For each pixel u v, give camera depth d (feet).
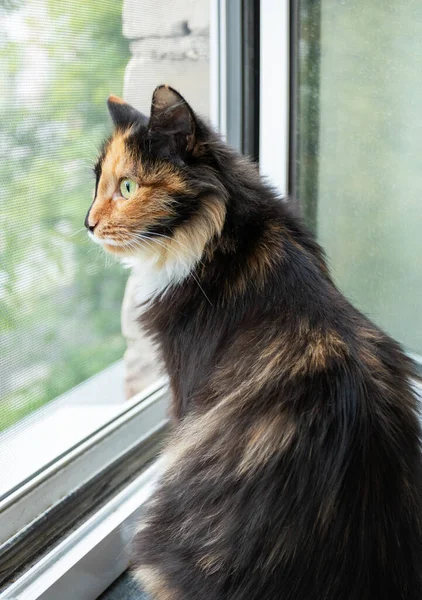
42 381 4.88
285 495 3.11
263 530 3.14
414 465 3.36
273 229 3.87
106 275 5.48
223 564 3.25
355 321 3.75
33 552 4.12
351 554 3.07
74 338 5.27
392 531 3.17
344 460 3.12
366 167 5.66
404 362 3.84
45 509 4.29
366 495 3.11
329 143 5.72
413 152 5.39
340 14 5.23
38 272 4.68
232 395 3.45
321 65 5.46
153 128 3.80
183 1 5.21
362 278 6.09
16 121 4.16
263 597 3.13
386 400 3.38
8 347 4.45
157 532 3.77
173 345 3.90
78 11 4.42
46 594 3.85
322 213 6.01
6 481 4.18
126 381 5.79
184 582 3.51
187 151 3.77
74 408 5.28
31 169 4.38
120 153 4.02
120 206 3.96
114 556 4.41
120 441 4.97
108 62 4.83
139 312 4.60
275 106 5.40
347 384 3.26
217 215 3.76
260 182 4.17
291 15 5.13
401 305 5.96
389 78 5.26
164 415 5.32
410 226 5.64
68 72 4.50
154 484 4.41
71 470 4.51
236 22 5.18
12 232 4.33
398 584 3.15
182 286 3.89
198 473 3.47
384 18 5.08
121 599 4.40
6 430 4.44
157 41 5.16
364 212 5.83
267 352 3.43
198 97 5.56
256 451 3.23
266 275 3.65
